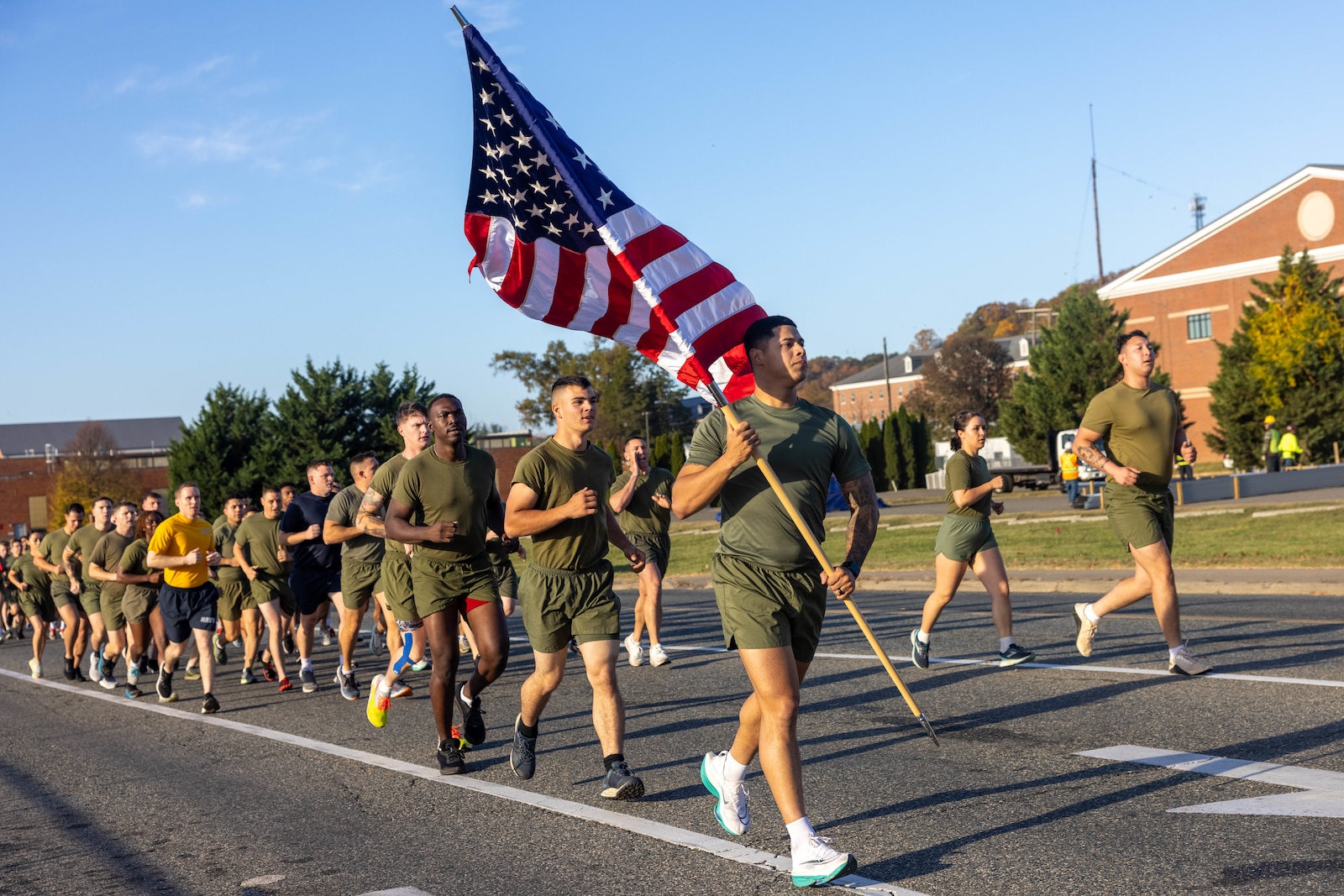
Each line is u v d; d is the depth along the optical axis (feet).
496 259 21.76
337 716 30.07
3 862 17.98
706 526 129.29
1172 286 195.31
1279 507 75.72
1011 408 184.85
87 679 43.93
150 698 36.76
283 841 17.95
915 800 17.56
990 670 28.99
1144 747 19.84
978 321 488.02
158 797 21.80
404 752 24.34
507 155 21.33
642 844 16.19
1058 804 16.74
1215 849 14.26
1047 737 21.20
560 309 22.00
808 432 15.12
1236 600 40.52
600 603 19.31
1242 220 185.68
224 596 42.55
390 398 203.92
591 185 21.56
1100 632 34.09
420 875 15.60
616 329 22.25
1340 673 24.79
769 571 14.71
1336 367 146.82
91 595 42.16
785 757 14.17
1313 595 41.04
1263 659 27.27
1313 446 147.64
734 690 29.66
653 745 23.26
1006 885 13.44
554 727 25.98
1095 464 26.18
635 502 35.06
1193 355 192.95
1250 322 153.69
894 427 195.11
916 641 30.22
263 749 25.89
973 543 29.12
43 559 44.39
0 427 412.16
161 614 33.32
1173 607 26.04
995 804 16.99
